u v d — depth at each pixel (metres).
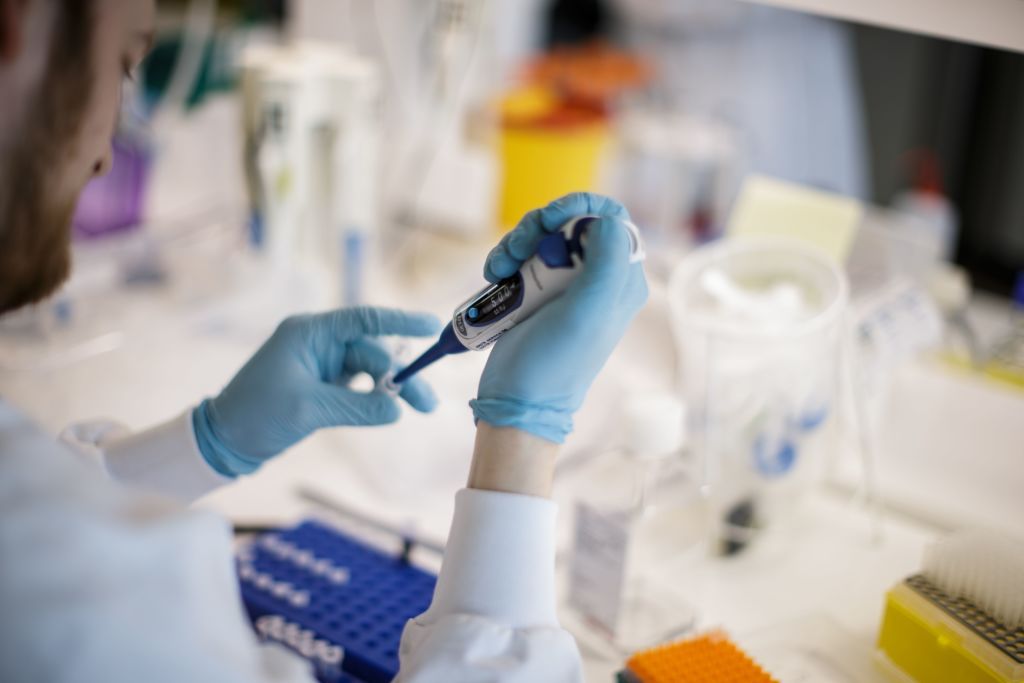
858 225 1.17
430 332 0.79
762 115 2.17
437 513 1.06
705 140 1.69
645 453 0.87
